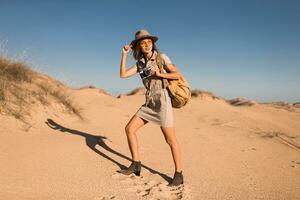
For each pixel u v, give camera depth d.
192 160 5.55
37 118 6.58
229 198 3.84
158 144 6.61
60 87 10.60
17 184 3.45
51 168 4.13
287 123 14.27
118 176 4.18
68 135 6.17
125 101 13.94
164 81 4.01
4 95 6.49
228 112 14.09
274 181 4.79
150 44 4.04
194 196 3.78
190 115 12.44
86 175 4.07
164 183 4.12
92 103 10.66
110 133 7.09
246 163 5.79
